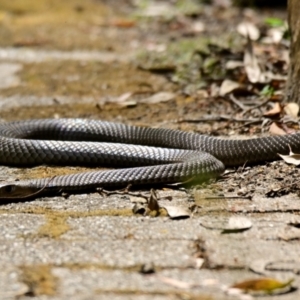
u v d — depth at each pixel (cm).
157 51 1875
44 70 1780
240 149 1101
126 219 903
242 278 749
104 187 1006
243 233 858
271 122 1285
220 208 933
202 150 1130
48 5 2531
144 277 749
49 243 834
